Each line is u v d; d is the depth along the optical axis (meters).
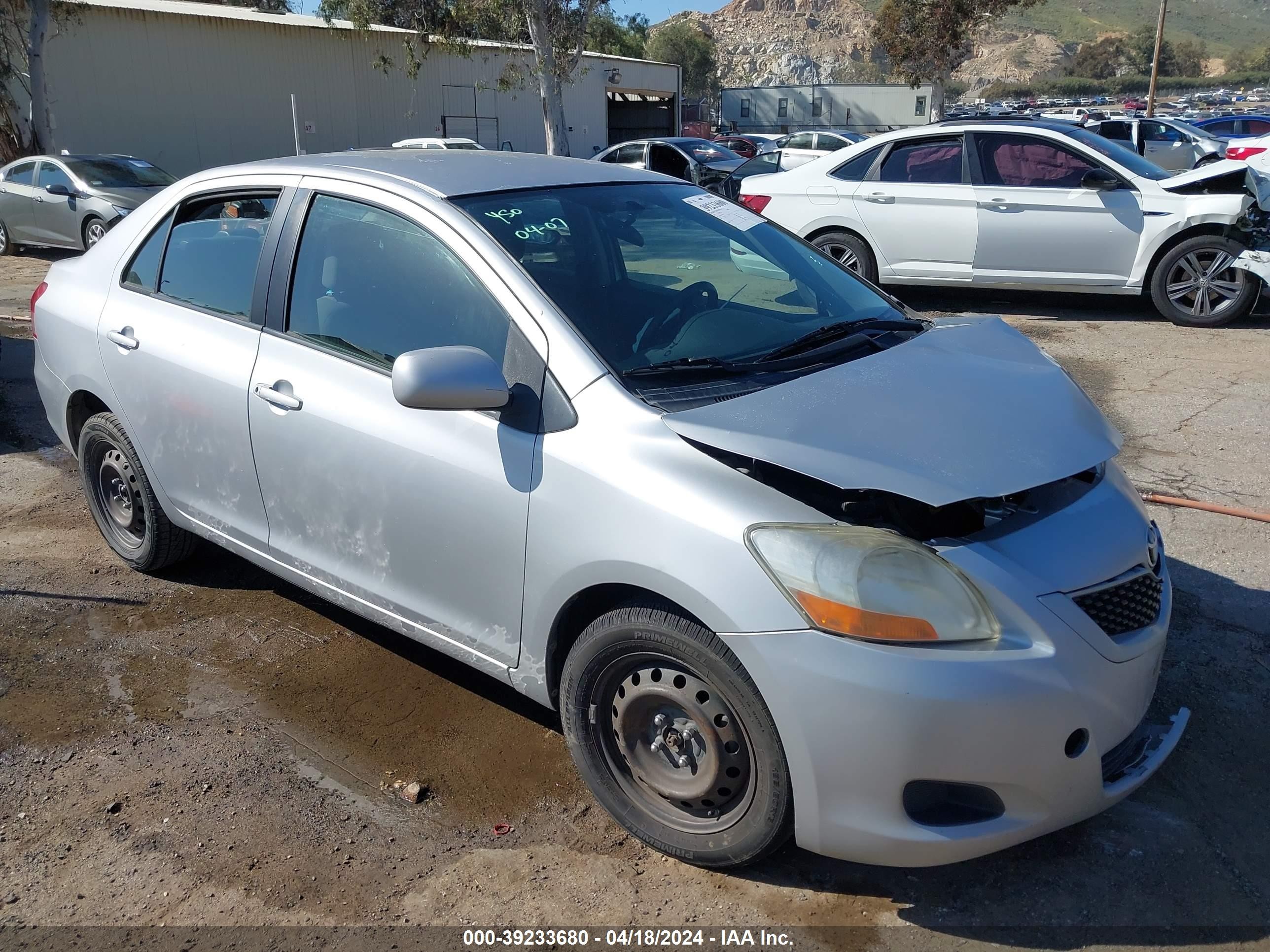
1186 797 2.82
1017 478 2.32
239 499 3.49
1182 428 5.80
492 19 25.34
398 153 3.69
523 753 3.07
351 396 3.03
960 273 8.88
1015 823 2.24
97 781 2.95
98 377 3.96
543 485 2.58
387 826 2.76
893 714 2.14
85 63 23.25
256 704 3.34
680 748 2.52
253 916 2.44
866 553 2.21
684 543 2.32
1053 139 8.52
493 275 2.83
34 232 14.25
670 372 2.70
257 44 25.88
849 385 2.67
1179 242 8.30
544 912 2.45
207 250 3.67
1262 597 3.86
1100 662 2.28
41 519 4.90
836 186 9.23
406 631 3.06
